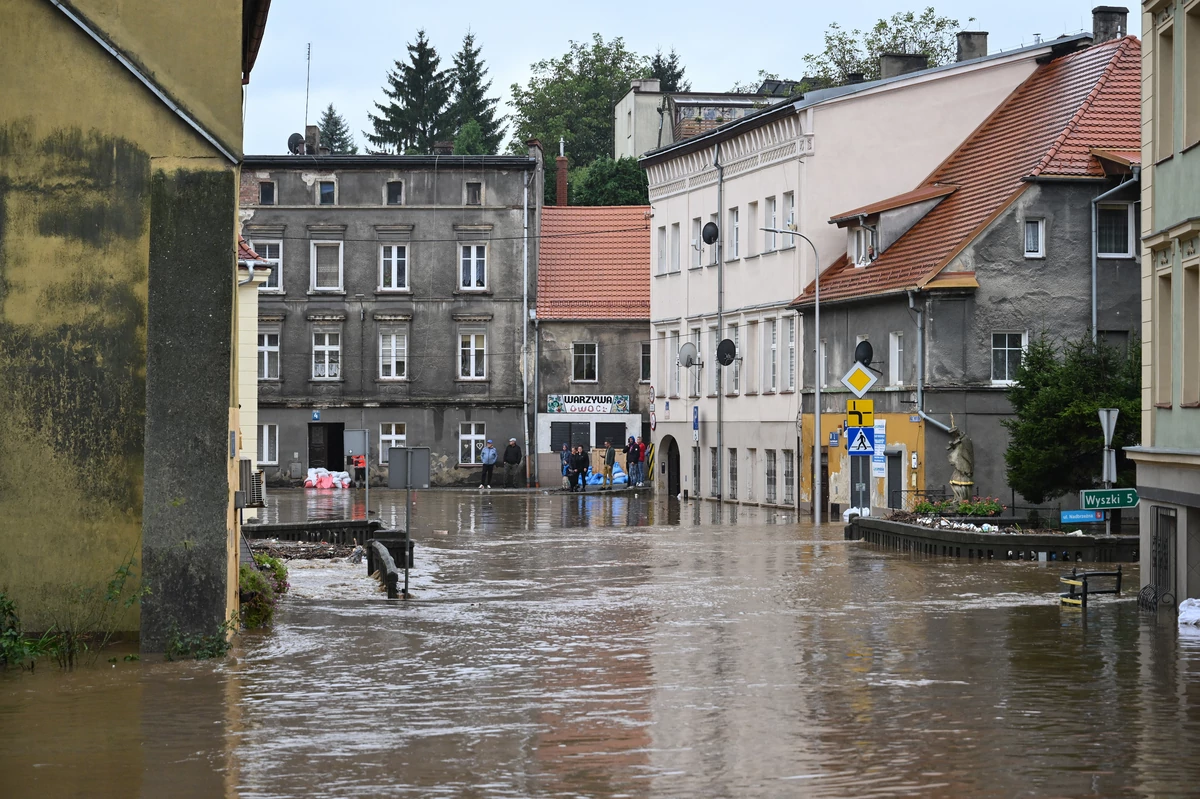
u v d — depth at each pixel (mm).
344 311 76125
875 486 49062
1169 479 22984
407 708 14273
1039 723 13297
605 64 121625
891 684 15664
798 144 56031
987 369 45500
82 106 17688
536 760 11828
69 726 13344
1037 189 45594
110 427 17750
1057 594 25500
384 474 76000
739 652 18266
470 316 76000
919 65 59875
